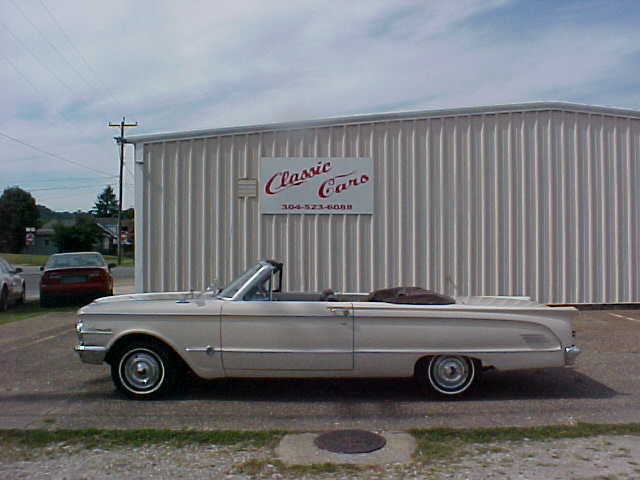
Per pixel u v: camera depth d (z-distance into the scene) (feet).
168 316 22.16
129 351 22.35
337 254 43.83
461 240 43.88
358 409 21.33
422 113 43.80
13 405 21.89
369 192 43.83
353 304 22.00
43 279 52.80
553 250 44.14
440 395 22.36
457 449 17.25
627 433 18.48
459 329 22.07
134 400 22.41
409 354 21.95
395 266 43.80
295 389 23.97
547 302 44.09
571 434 18.34
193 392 23.54
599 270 44.45
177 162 44.16
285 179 43.96
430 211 43.88
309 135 43.98
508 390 23.80
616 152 44.75
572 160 44.45
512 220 44.01
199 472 15.85
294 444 17.70
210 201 44.19
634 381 25.09
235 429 19.12
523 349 22.22
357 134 43.96
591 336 34.73
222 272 44.04
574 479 15.24
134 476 15.64
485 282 43.83
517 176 44.21
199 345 22.08
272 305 21.99
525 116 44.29
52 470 16.05
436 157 43.93
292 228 43.98
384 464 16.24
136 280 43.96
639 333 35.58
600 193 44.60
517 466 16.05
